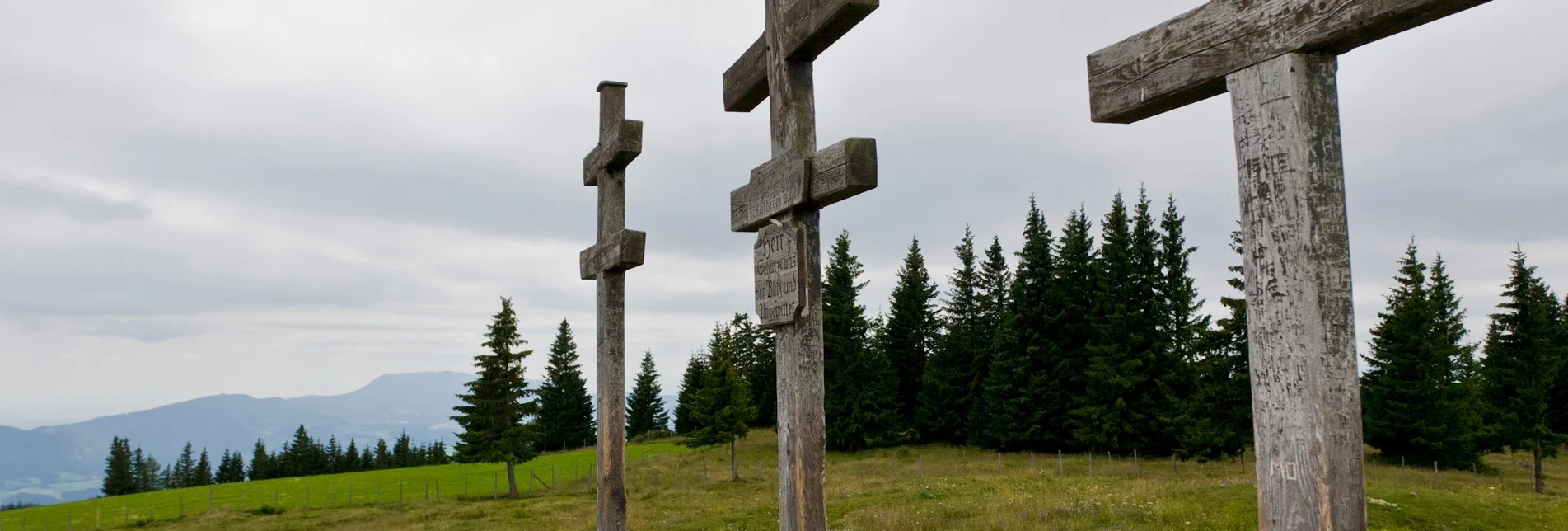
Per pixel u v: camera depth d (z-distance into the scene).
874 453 44.38
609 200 10.94
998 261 51.12
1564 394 36.16
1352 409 3.16
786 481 6.44
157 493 42.66
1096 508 17.19
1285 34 3.28
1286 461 3.26
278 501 35.50
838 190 5.82
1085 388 40.97
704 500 28.38
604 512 10.59
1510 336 30.09
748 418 36.38
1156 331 39.59
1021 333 43.53
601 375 10.89
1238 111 3.49
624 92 11.07
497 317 37.66
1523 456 38.34
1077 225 44.12
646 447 53.56
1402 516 16.38
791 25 6.38
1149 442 38.66
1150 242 40.88
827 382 45.88
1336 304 3.18
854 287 46.59
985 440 44.72
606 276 10.88
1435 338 33.19
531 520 25.77
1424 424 31.52
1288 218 3.26
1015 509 17.55
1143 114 4.15
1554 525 15.98
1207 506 16.88
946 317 51.38
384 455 93.06
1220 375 34.16
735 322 64.06
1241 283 33.22
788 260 6.41
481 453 35.78
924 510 18.19
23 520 34.28
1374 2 2.97
